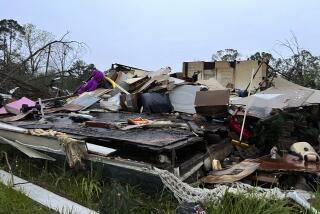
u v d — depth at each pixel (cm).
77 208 443
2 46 1889
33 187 507
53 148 565
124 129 661
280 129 761
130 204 450
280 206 430
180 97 947
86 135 603
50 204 448
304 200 461
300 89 1008
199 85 1012
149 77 1073
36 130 607
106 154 536
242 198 441
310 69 1942
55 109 935
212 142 722
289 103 857
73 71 1833
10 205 427
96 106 965
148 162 556
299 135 823
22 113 852
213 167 631
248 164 605
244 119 744
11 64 1619
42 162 604
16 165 600
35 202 455
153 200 493
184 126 714
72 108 934
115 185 471
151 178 492
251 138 767
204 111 805
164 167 532
